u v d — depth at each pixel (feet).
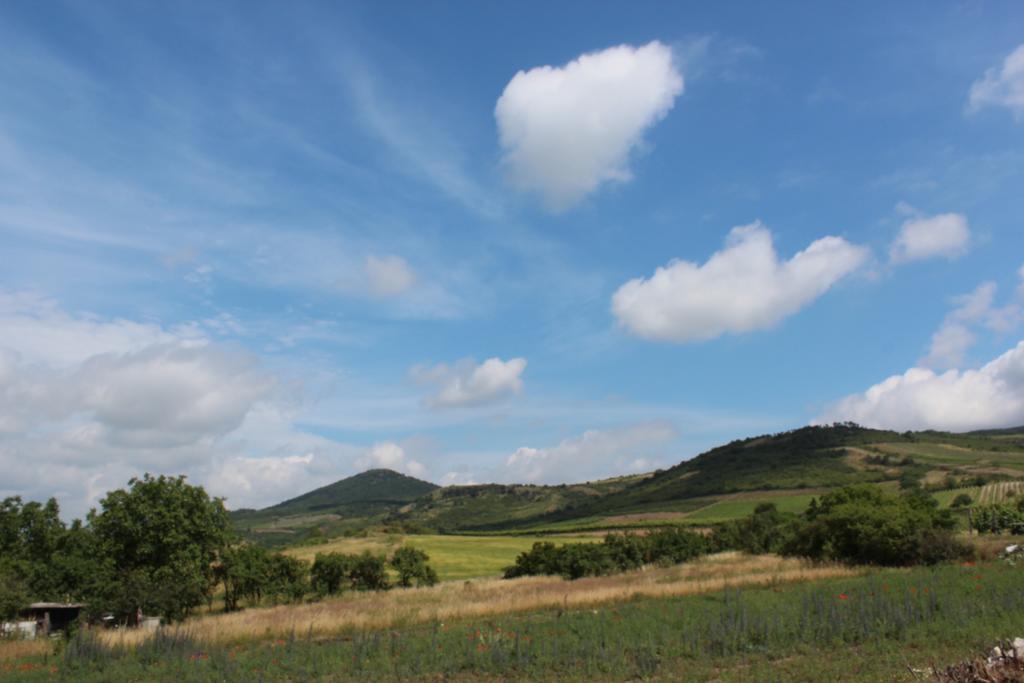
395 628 91.04
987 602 71.00
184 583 132.57
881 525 140.97
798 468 525.75
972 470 422.41
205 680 61.41
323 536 388.98
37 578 153.48
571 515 586.86
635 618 80.48
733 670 54.44
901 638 61.11
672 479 624.59
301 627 91.30
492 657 62.18
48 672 68.23
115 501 140.97
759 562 162.71
